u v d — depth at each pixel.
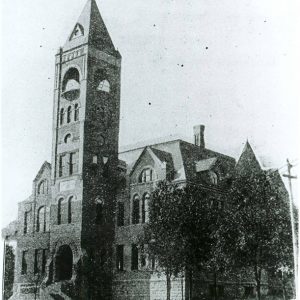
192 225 37.53
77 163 43.91
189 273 37.00
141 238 39.84
